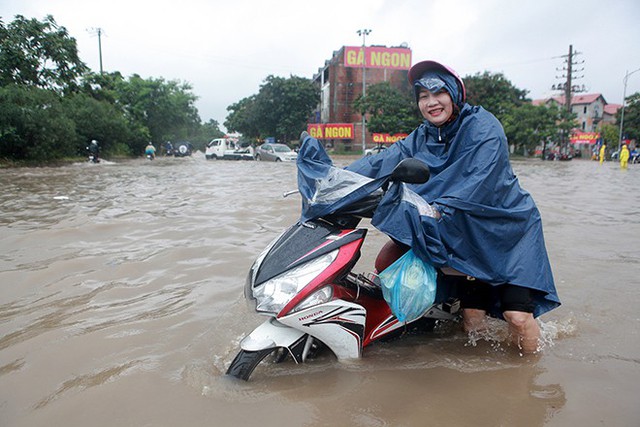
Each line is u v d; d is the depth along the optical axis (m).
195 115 63.12
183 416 2.02
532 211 2.61
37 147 21.19
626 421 2.01
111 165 22.12
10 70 23.47
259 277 2.32
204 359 2.52
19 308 3.23
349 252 2.37
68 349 2.63
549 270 2.62
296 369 2.42
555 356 2.63
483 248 2.45
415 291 2.39
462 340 2.87
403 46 43.44
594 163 33.91
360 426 1.97
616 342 2.80
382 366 2.50
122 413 2.04
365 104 36.78
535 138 40.06
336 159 32.12
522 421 2.01
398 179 2.26
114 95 33.91
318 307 2.28
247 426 1.96
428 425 1.98
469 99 38.03
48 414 2.04
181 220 6.20
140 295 3.48
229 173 16.00
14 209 7.11
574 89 50.41
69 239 5.14
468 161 2.51
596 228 5.93
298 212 6.84
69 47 25.56
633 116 48.81
